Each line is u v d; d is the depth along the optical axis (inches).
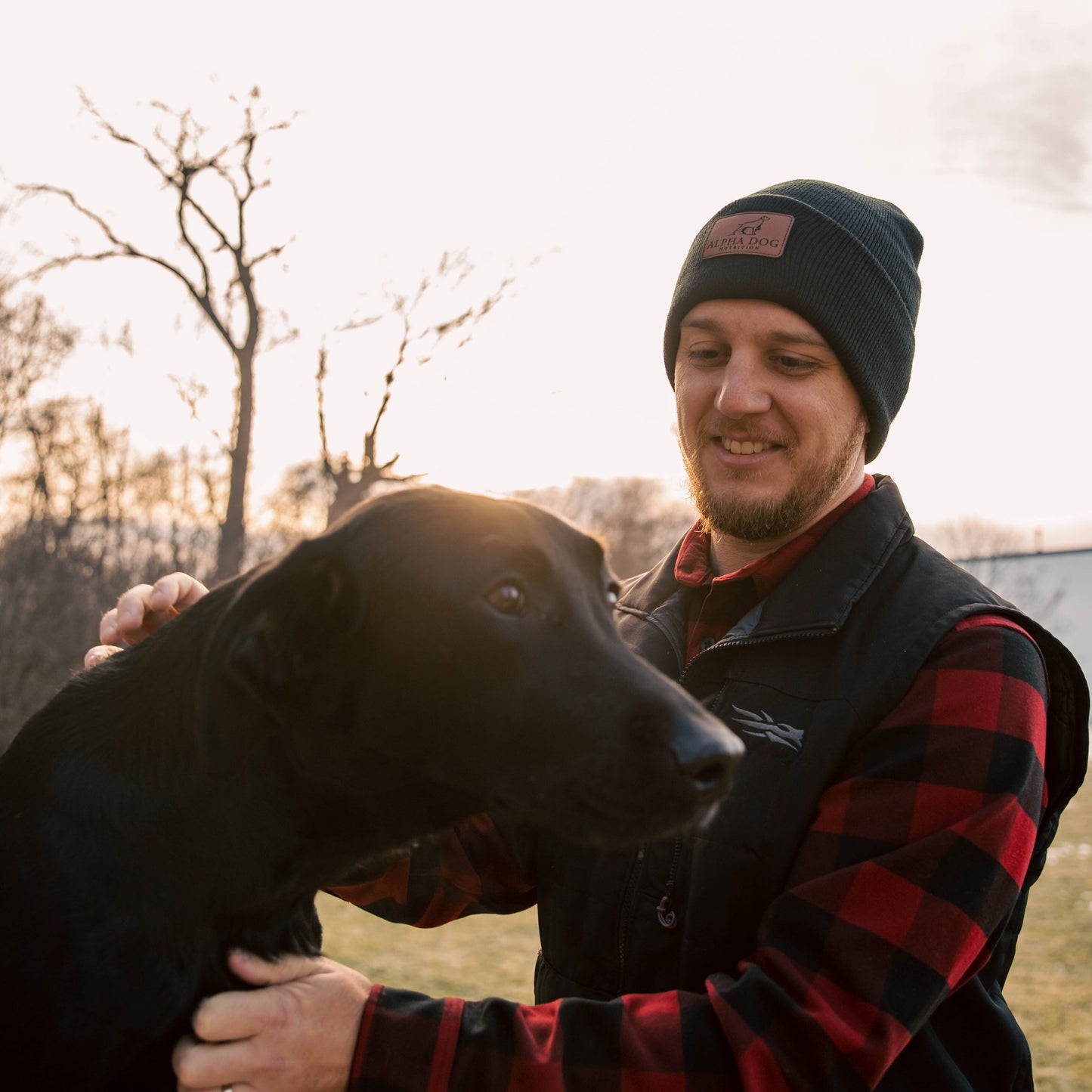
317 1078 55.8
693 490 79.4
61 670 568.7
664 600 82.5
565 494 786.8
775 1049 54.2
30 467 693.3
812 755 63.6
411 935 281.0
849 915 57.4
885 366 75.2
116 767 62.9
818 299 71.6
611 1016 56.9
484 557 61.2
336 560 62.1
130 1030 57.1
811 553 71.6
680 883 66.6
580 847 72.1
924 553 72.2
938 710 61.5
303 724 62.1
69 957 57.4
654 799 57.1
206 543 736.3
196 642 64.5
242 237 665.6
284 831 63.1
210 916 61.2
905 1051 60.7
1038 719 61.5
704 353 76.7
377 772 63.4
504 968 250.5
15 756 67.0
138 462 745.6
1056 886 337.7
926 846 57.6
